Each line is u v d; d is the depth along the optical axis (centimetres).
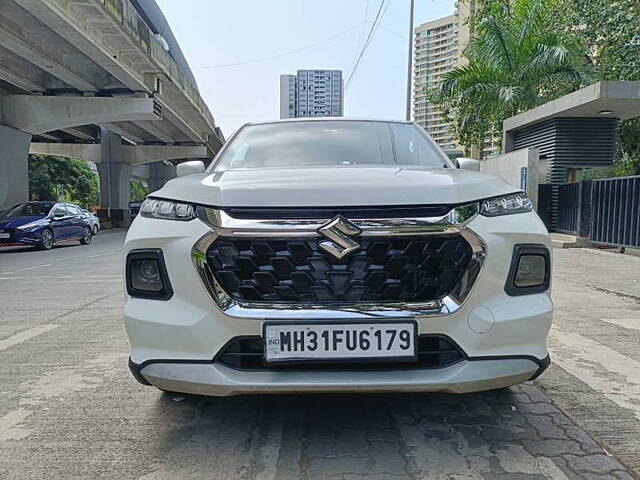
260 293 232
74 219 1762
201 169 389
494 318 231
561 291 693
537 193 1454
